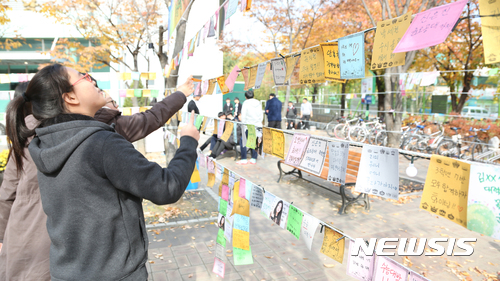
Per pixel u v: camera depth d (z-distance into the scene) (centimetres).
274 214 173
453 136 816
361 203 520
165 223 436
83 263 108
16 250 158
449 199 95
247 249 199
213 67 1606
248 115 756
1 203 175
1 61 1675
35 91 115
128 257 114
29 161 158
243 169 755
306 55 176
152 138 965
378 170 119
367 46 752
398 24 116
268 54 1455
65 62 912
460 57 970
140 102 1035
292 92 1684
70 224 108
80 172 106
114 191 111
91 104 122
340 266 328
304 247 369
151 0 834
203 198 543
